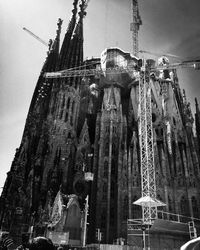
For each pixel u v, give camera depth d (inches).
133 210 2920.8
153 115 3944.4
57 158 3053.6
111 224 2878.9
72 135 3336.6
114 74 4323.3
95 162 3275.1
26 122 3292.3
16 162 2768.2
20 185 2620.6
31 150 3024.1
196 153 3622.0
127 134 3750.0
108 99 3880.4
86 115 3969.0
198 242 161.3
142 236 1963.6
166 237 1907.0
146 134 2994.6
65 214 2292.1
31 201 2593.5
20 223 2394.2
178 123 3882.9
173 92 4254.4
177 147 3550.7
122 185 3097.9
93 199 2987.2
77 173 3134.8
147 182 2706.7
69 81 3769.7
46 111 3462.1
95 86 4335.6
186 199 3152.1
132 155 3353.8
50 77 3838.6
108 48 4549.7
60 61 4094.5
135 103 4050.2
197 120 4052.7
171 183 3235.7
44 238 226.4
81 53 4466.0
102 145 3390.7
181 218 3004.4
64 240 1855.3
